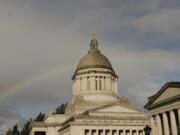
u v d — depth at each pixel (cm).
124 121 11119
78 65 14088
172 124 7875
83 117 10844
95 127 10838
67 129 11200
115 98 13312
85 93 13262
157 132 8431
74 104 12688
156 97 8594
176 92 7831
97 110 11162
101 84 13425
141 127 11131
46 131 13025
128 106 11438
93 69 13500
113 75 13862
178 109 7756
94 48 14312
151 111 8806
